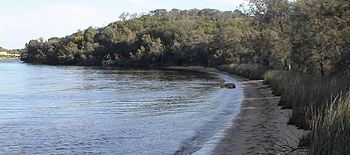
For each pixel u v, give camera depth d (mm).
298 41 36812
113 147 15648
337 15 29422
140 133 18281
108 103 31797
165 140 16484
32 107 29969
